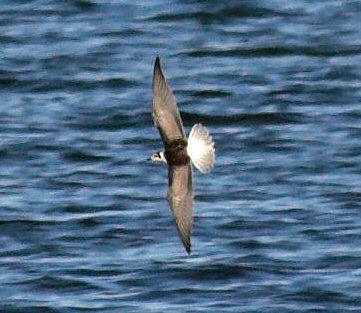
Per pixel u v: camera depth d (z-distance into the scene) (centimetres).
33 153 3044
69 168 2967
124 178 2905
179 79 3450
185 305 2319
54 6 3959
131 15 3884
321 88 3375
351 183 2833
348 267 2444
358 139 3072
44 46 3666
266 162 2970
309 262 2467
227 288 2375
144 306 2323
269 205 2730
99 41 3697
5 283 2423
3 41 3706
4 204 2770
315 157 2986
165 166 2955
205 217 2673
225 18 3862
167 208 2731
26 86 3431
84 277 2430
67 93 3384
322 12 3888
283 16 3869
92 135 3139
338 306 2306
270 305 2311
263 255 2497
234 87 3391
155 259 2492
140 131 3161
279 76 3459
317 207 2714
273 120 3198
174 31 3775
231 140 3103
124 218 2688
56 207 2755
